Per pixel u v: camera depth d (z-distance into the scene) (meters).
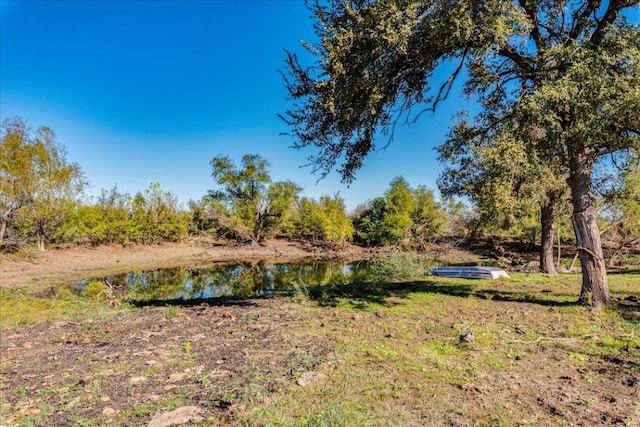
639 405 3.71
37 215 23.69
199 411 3.48
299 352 5.04
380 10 7.07
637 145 6.86
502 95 9.85
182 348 5.54
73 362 5.22
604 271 8.02
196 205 44.00
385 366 4.68
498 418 3.43
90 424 3.31
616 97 6.78
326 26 7.55
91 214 29.33
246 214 42.78
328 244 41.09
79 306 10.90
